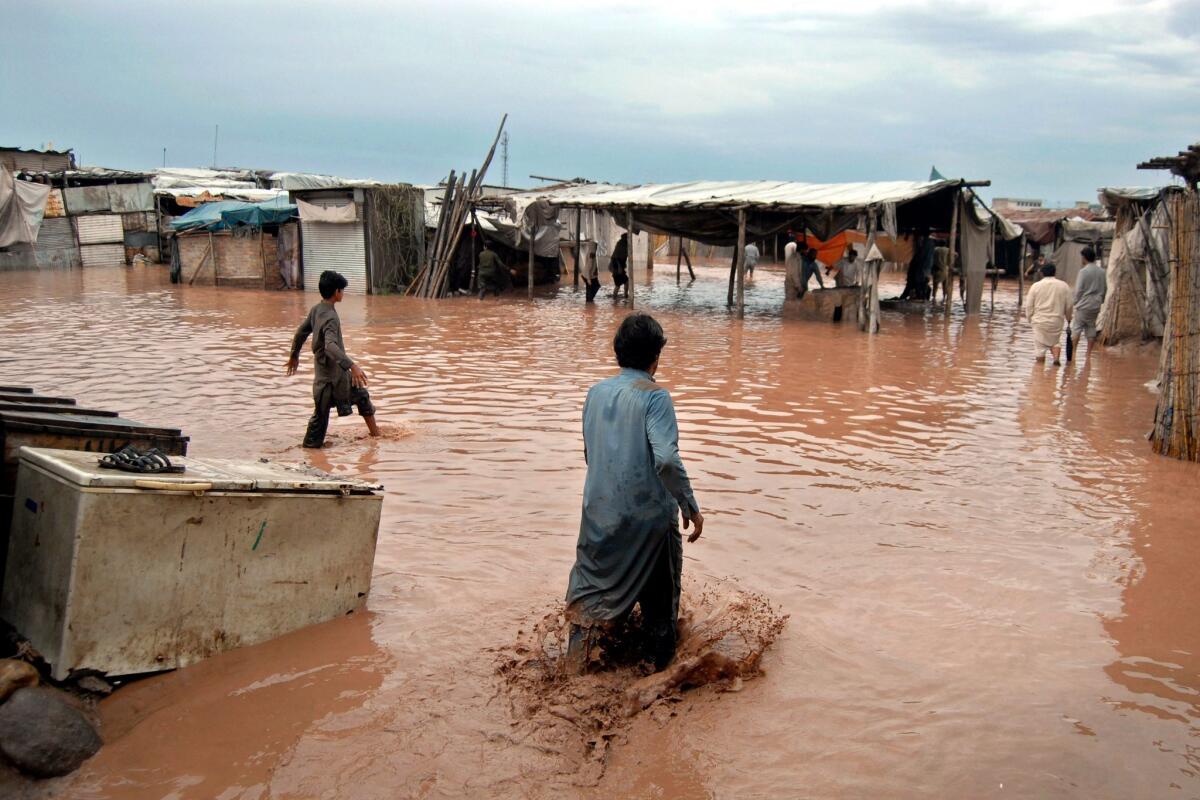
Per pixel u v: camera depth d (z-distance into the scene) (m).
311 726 3.66
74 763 3.34
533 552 5.69
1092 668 4.37
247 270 26.08
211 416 9.29
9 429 4.00
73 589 3.58
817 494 7.13
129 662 3.80
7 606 3.94
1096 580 5.49
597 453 4.15
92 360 12.53
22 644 3.72
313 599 4.47
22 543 3.88
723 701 3.98
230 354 13.46
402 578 5.20
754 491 7.16
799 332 18.25
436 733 3.64
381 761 3.45
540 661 4.24
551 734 3.66
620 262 25.14
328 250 25.58
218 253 26.33
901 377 12.95
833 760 3.56
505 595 5.01
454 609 4.80
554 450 8.23
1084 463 8.30
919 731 3.78
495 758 3.50
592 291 23.61
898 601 5.11
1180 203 8.45
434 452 8.08
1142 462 8.38
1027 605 5.09
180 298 22.48
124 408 9.52
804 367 13.68
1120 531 6.41
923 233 25.62
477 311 21.42
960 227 21.53
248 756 3.46
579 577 4.20
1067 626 4.83
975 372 13.59
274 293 24.88
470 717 3.76
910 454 8.49
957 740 3.71
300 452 7.97
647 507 4.04
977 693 4.10
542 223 24.78
